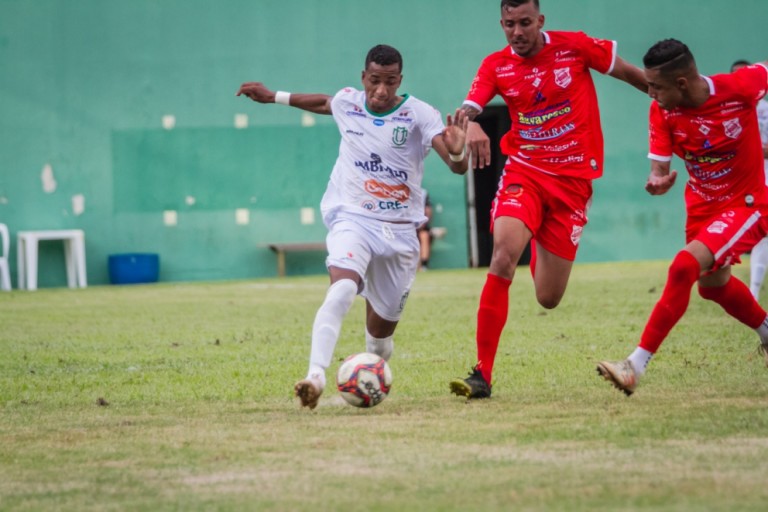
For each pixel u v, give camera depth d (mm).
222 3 90125
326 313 22922
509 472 16234
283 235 91188
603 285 61875
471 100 25312
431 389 25703
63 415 23094
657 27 93000
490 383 23969
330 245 24594
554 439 18656
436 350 34531
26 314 53531
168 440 19734
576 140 24969
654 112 24219
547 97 24828
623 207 93188
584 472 16062
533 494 14852
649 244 93375
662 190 24266
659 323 22438
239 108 90500
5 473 17188
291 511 14375
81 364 33000
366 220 24766
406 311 49906
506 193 25062
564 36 25016
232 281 85125
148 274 88250
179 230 90250
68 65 89000
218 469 17125
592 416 20891
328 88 91000
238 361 33000
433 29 91562
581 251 93250
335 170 25734
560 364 29719
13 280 88812
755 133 23703
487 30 91688
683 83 23016
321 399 24688
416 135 24812
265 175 90875
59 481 16562
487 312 24062
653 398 22984
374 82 24359
